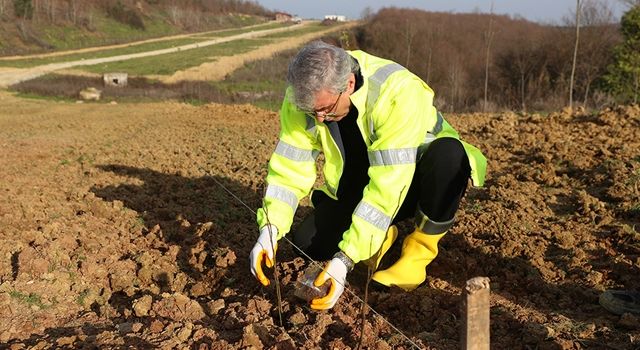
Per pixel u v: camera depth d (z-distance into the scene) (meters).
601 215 4.44
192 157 7.78
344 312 3.05
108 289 3.45
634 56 19.06
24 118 13.31
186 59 38.47
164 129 10.74
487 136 7.67
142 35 57.47
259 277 2.96
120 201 5.18
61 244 4.02
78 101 19.73
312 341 2.74
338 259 2.74
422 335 2.80
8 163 7.46
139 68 34.12
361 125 2.87
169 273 3.61
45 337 2.91
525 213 4.65
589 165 5.67
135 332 2.82
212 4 78.06
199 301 3.33
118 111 14.13
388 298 3.16
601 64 20.39
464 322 1.89
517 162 6.27
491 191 5.22
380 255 3.06
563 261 3.70
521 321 2.93
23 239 4.12
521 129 7.80
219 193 5.66
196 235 4.25
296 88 2.63
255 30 66.00
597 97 17.55
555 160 5.91
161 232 4.38
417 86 2.85
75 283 3.51
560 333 2.79
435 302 3.11
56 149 8.56
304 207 5.09
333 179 3.18
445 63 23.50
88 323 3.06
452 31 26.53
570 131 7.30
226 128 10.56
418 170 3.19
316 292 2.88
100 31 54.28
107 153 8.19
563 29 21.55
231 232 4.32
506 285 3.43
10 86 23.77
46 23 49.56
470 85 22.80
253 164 7.13
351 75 2.71
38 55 41.22
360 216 2.76
